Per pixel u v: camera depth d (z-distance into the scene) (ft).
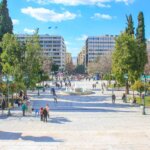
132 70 247.29
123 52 247.09
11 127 125.18
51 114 162.40
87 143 98.32
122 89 348.18
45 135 109.60
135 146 95.14
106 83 461.78
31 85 214.90
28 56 212.43
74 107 193.06
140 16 295.48
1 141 100.48
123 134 112.16
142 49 255.50
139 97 242.17
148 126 128.88
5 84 188.14
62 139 103.55
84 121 140.56
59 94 291.79
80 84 456.45
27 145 95.30
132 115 160.04
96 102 223.30
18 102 190.70
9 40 211.82
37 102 222.07
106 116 156.35
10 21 283.79
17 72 204.95
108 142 99.86
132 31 298.56
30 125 129.80
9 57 209.56
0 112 165.58
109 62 493.77
